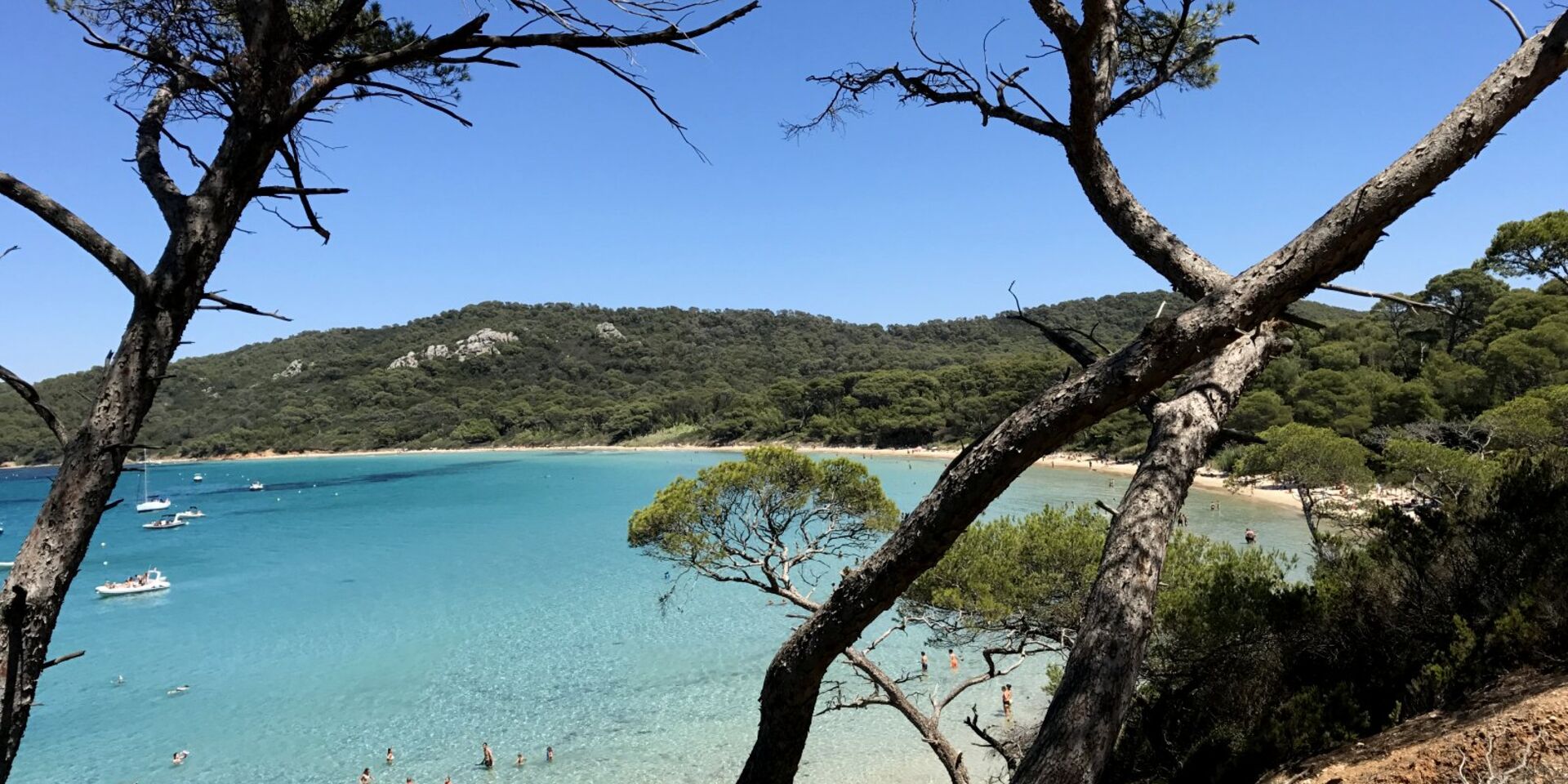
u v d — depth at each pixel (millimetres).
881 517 10188
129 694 23125
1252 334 2238
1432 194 2211
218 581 39375
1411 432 37969
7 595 1914
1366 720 6395
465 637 27609
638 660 23938
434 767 17734
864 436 103250
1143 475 2619
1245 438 2691
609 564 39688
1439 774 4949
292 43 2367
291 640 28359
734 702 20219
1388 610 7824
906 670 21062
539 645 26062
